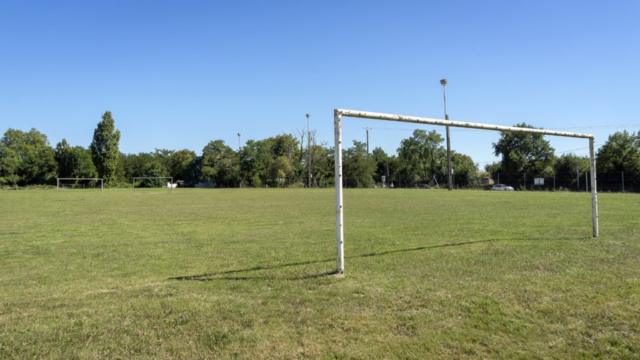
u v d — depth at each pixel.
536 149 48.91
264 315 3.66
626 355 2.81
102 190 48.53
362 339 3.12
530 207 15.20
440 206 16.47
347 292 4.33
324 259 6.16
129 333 3.29
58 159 61.78
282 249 7.14
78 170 61.69
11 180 58.31
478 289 4.32
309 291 4.41
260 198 25.89
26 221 12.53
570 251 6.29
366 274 5.12
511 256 6.00
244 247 7.45
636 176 34.66
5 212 15.91
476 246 6.95
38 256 6.83
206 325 3.44
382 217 12.49
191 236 9.03
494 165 52.16
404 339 3.11
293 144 71.56
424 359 2.79
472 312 3.65
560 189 38.88
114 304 4.05
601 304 3.79
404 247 7.05
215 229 10.23
